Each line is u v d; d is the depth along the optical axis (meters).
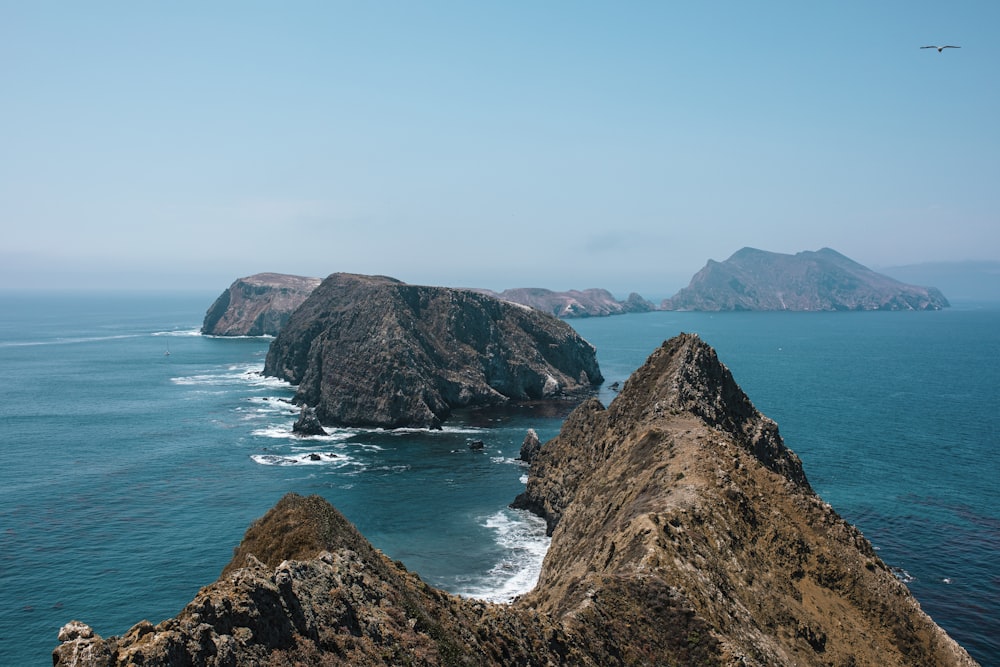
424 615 34.50
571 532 76.38
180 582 78.12
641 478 71.06
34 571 80.25
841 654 51.31
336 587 30.62
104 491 110.06
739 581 54.00
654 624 47.47
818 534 63.94
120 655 20.25
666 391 89.06
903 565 85.56
